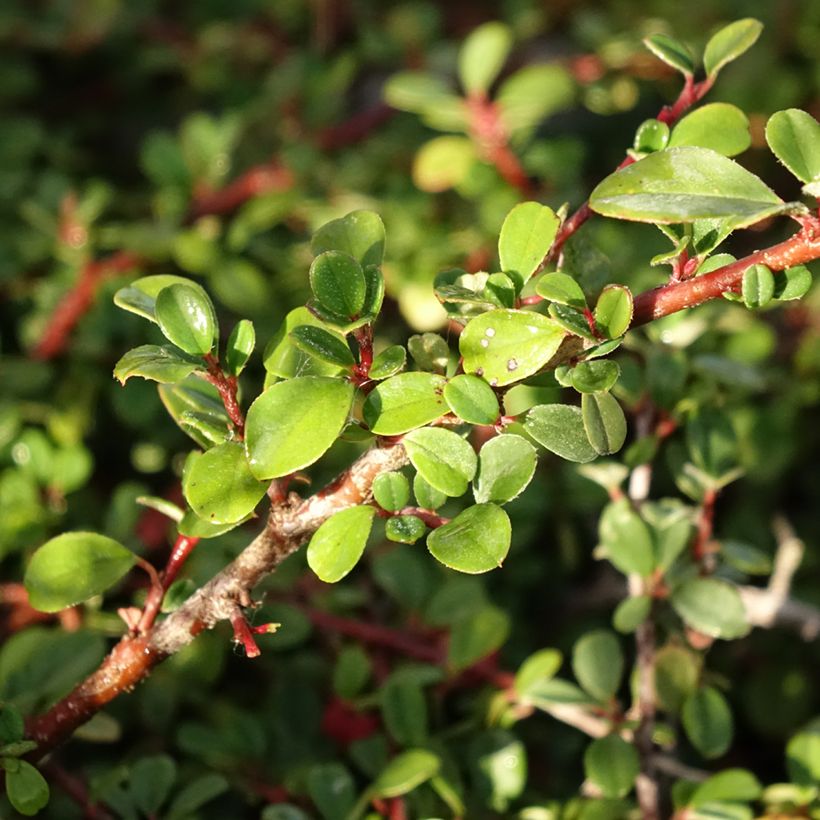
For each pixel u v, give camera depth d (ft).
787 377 1.38
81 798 1.02
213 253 1.28
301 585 1.15
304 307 0.87
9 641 1.05
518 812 1.05
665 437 1.10
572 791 1.17
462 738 1.08
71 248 1.33
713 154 0.82
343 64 1.55
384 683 1.07
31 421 1.34
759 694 1.31
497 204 1.30
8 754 0.89
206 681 1.14
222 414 0.91
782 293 0.83
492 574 1.27
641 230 1.30
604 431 0.84
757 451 1.31
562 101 1.31
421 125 1.55
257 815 1.16
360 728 1.12
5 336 1.42
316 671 1.16
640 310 0.84
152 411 1.28
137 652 0.89
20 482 1.14
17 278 1.37
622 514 1.04
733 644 1.31
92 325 1.31
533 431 0.84
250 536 1.14
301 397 0.82
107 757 1.17
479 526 0.83
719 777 1.00
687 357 1.11
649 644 1.04
